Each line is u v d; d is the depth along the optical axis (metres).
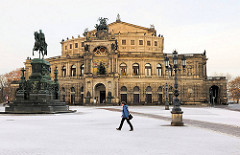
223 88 98.50
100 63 88.50
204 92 99.19
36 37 44.88
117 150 12.02
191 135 16.77
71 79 96.75
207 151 11.79
